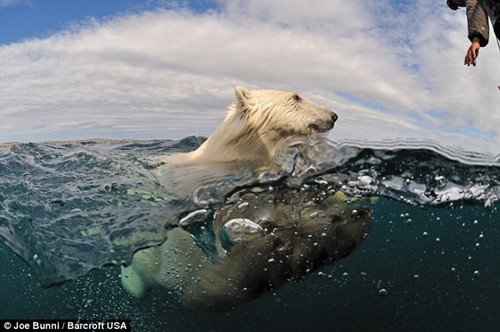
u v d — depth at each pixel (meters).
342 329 1.33
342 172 1.28
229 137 1.32
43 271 1.15
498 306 1.57
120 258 1.15
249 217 1.21
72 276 1.11
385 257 1.95
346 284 1.75
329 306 1.66
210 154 1.37
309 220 1.17
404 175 1.37
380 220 1.68
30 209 1.38
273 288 1.26
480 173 1.41
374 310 1.56
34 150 2.38
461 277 1.84
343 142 1.26
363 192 1.40
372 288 1.79
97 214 1.30
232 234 1.09
